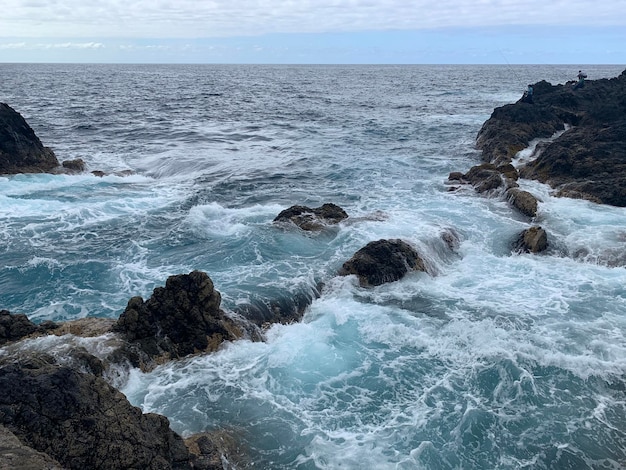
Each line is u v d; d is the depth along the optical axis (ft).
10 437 21.57
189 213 70.44
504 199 76.18
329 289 50.29
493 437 31.96
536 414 33.96
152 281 51.24
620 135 89.35
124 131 146.10
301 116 189.37
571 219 67.26
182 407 33.81
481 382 36.96
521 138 109.09
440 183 88.53
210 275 51.85
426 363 39.11
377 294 49.44
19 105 202.80
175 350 39.45
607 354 40.29
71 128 147.33
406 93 305.12
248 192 85.66
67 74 546.67
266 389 36.04
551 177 83.56
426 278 52.80
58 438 22.95
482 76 534.78
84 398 24.66
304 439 31.50
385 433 32.12
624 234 61.87
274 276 51.37
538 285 52.11
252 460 29.86
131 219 69.21
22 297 48.14
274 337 42.86
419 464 29.73
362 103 241.55
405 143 129.08
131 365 36.99
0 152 87.40
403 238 57.77
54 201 75.31
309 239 60.13
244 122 171.42
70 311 45.70
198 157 111.45
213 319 40.93
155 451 24.59
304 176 96.07
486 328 43.14
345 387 36.45
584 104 140.77
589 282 52.60
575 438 31.99
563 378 37.45
